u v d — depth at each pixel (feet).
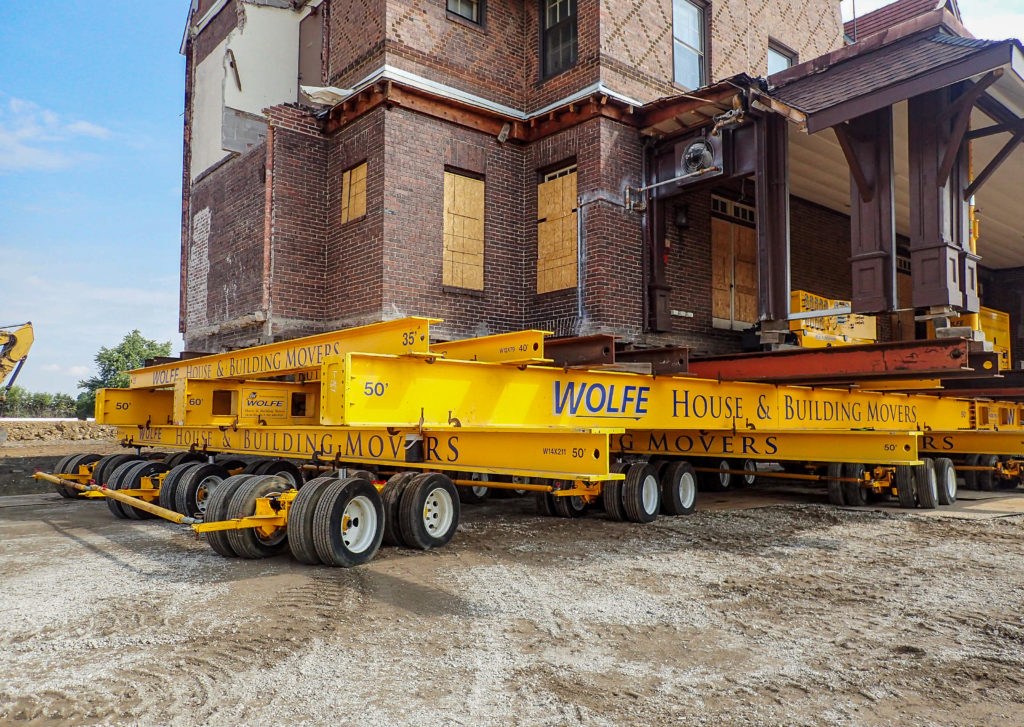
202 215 47.09
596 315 36.06
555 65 40.24
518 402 22.20
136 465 27.02
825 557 19.86
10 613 14.34
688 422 26.78
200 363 29.14
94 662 11.70
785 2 49.85
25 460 42.80
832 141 37.09
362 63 37.35
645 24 39.40
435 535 20.71
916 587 16.62
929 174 24.93
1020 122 25.77
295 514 18.22
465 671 11.27
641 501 25.45
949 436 38.65
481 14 39.99
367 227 36.24
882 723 9.57
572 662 11.69
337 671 11.26
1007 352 54.65
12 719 9.69
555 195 39.34
